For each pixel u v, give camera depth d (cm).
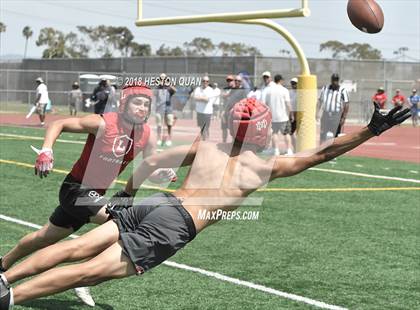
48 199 947
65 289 390
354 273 616
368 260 665
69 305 507
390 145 2114
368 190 1112
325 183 1180
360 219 868
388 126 399
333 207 949
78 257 412
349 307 517
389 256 683
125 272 393
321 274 611
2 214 837
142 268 394
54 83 4500
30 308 495
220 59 3666
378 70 4000
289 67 3603
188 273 602
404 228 819
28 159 1422
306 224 829
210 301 525
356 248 712
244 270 616
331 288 568
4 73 4694
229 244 717
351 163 1513
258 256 669
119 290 549
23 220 802
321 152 410
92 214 480
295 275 605
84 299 505
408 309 517
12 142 1823
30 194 986
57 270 389
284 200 996
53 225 491
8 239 706
